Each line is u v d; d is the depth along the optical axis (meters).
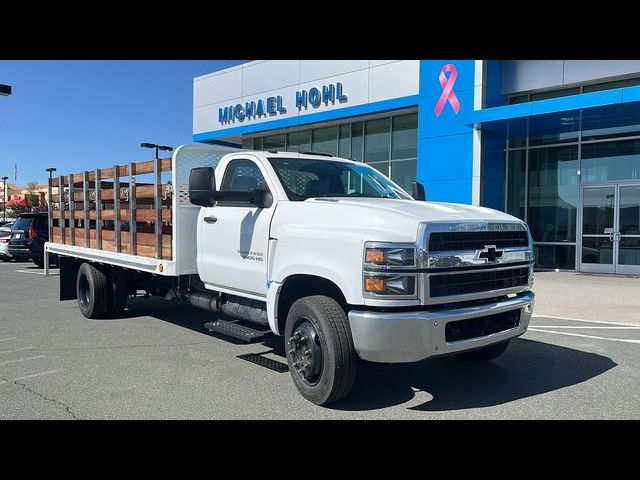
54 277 15.63
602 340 7.27
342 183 5.95
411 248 4.23
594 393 5.04
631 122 14.90
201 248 6.34
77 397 4.89
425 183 17.05
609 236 15.73
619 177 15.60
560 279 14.29
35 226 19.31
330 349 4.46
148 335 7.46
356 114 18.89
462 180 16.22
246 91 22.30
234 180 6.05
